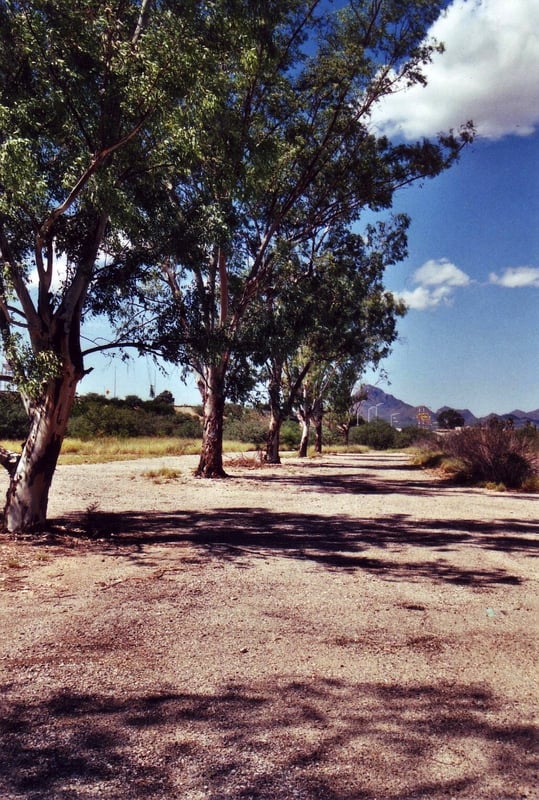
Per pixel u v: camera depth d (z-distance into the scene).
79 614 5.44
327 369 37.16
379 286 28.34
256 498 15.40
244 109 15.71
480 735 3.40
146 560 7.74
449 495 17.08
